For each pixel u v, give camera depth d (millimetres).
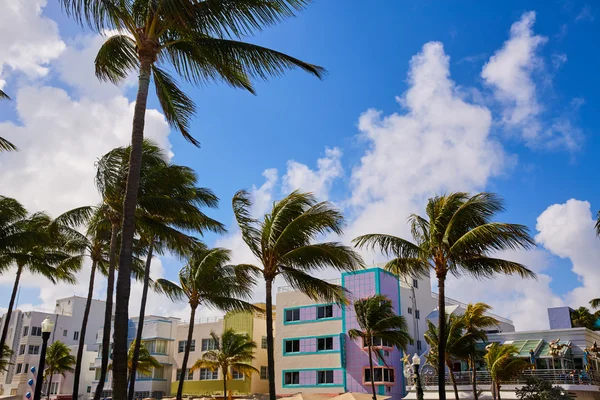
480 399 34656
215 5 11609
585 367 33844
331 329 45500
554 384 32094
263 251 19891
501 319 48125
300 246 19344
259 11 11773
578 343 35156
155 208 17719
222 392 52062
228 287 30734
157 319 60375
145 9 12742
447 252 20000
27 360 69562
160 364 53125
